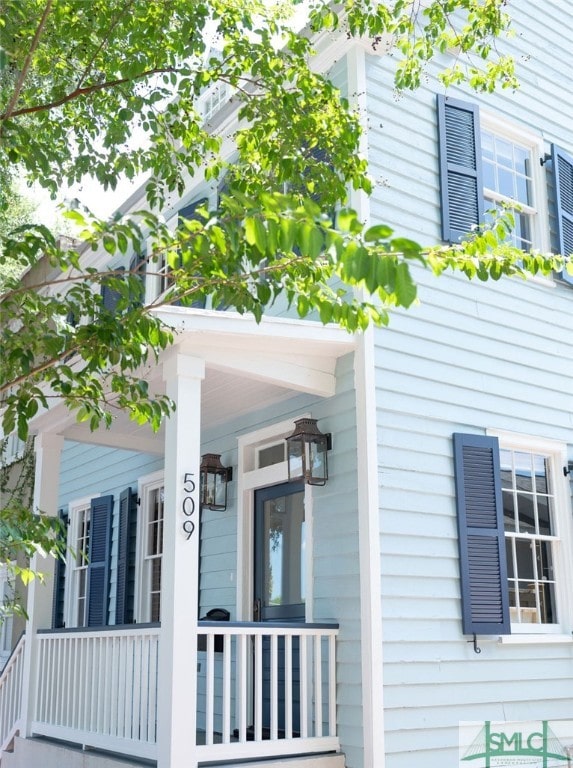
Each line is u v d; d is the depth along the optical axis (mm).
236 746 5848
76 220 3328
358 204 7102
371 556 6383
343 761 6238
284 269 4012
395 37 7500
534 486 7938
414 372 7105
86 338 4051
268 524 7918
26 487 11773
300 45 5457
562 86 9422
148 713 6059
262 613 7727
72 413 7867
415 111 7863
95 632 7062
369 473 6547
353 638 6387
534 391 8023
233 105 8602
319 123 5363
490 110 8609
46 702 7832
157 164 5695
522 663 7188
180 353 6121
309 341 6590
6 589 12219
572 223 8969
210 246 3617
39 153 4785
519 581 7602
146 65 5453
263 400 7836
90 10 5242
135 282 3867
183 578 5742
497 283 8008
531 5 9359
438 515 6961
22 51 5203
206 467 8211
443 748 6438
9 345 4074
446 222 7684
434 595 6742
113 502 10703
